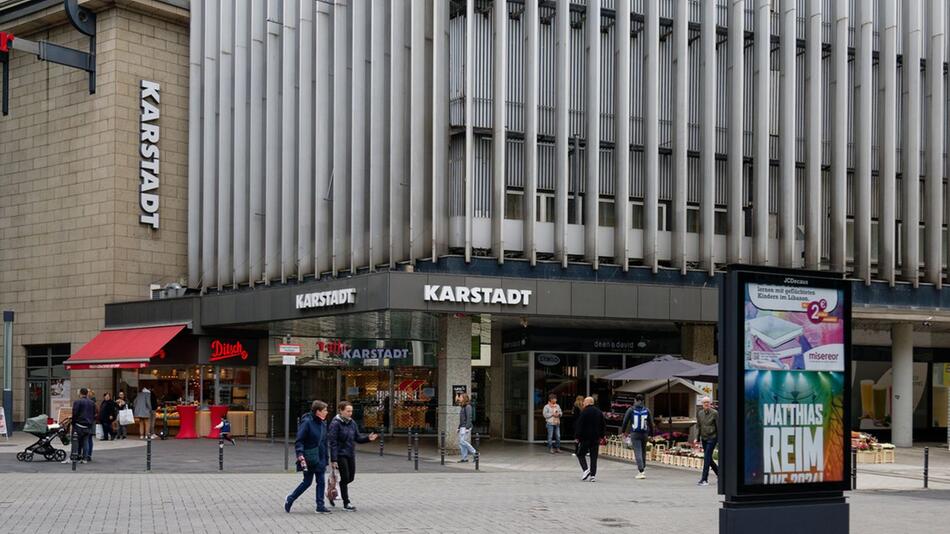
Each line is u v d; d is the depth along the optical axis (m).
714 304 32.09
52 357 40.78
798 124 35.44
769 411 11.80
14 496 18.20
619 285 30.72
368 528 14.48
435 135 30.70
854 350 38.16
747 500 11.65
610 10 33.41
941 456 31.91
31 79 41.97
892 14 35.53
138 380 38.09
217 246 38.06
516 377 35.12
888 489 22.62
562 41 31.83
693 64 34.22
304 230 33.78
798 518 11.75
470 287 28.61
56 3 40.06
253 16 36.47
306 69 34.28
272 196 35.31
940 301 35.72
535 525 15.00
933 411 39.91
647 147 32.75
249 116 36.97
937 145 35.81
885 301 34.88
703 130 33.19
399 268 31.23
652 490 20.77
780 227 33.88
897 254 36.59
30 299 41.41
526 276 31.02
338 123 32.84
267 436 36.50
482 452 30.47
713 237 32.84
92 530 14.18
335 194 32.72
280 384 37.44
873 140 36.41
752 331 11.77
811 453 12.02
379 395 37.44
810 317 12.16
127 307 37.66
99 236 38.78
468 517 15.80
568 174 32.47
